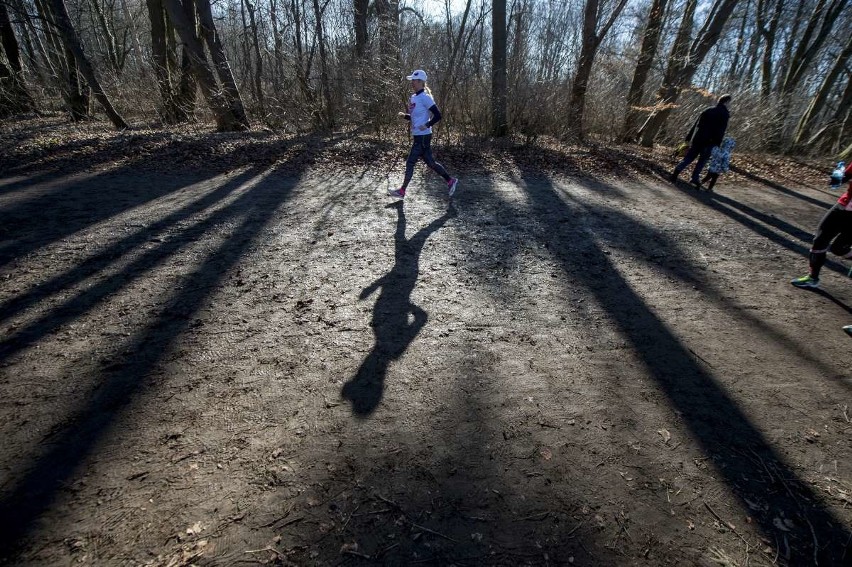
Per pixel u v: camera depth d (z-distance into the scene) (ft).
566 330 10.69
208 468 6.49
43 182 21.79
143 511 5.81
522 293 12.52
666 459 7.01
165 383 8.25
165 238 15.37
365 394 8.20
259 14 43.83
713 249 16.70
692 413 8.04
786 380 9.06
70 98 41.78
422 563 5.36
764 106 41.27
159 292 11.74
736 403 8.33
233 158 28.17
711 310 11.96
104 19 63.41
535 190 24.45
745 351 10.07
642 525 5.94
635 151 37.27
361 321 10.70
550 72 38.65
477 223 18.37
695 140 25.43
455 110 40.88
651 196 24.41
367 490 6.28
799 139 45.14
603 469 6.80
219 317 10.64
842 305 12.50
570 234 17.60
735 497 6.39
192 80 44.39
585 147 36.78
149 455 6.66
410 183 24.72
